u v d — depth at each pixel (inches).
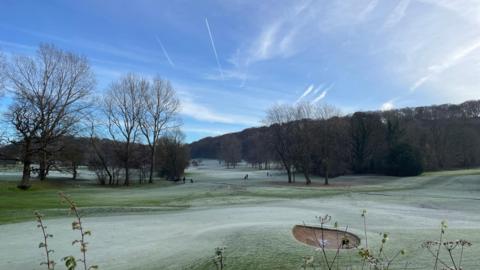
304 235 481.7
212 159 6501.0
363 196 1232.2
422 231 517.7
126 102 2150.6
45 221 632.4
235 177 2625.5
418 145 2474.2
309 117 2164.1
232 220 646.5
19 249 426.3
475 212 877.8
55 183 1815.9
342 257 364.2
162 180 2411.4
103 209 796.6
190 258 380.2
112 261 375.6
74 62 2165.4
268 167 3991.1
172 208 855.1
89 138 1947.6
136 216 714.2
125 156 2111.2
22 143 1444.4
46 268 352.5
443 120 2871.6
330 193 1327.5
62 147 1573.6
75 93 1943.9
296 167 2086.6
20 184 1457.9
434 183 1737.2
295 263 351.3
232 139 5132.9
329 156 2095.2
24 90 1439.5
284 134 2124.8
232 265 353.1
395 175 2240.4
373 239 454.6
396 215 764.6
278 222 589.0
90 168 2103.8
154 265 361.4
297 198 1149.7
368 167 2482.8
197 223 621.3
